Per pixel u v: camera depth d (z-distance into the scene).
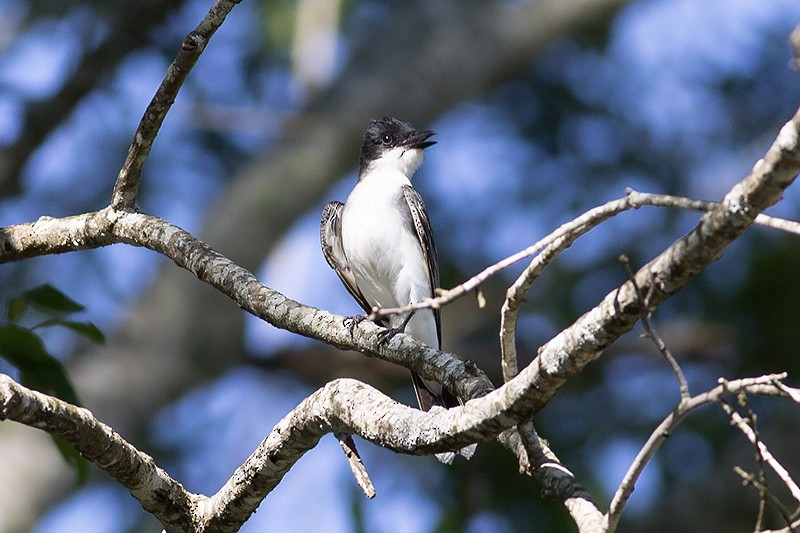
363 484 5.76
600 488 12.37
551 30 16.08
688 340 13.51
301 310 6.26
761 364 13.22
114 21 14.13
